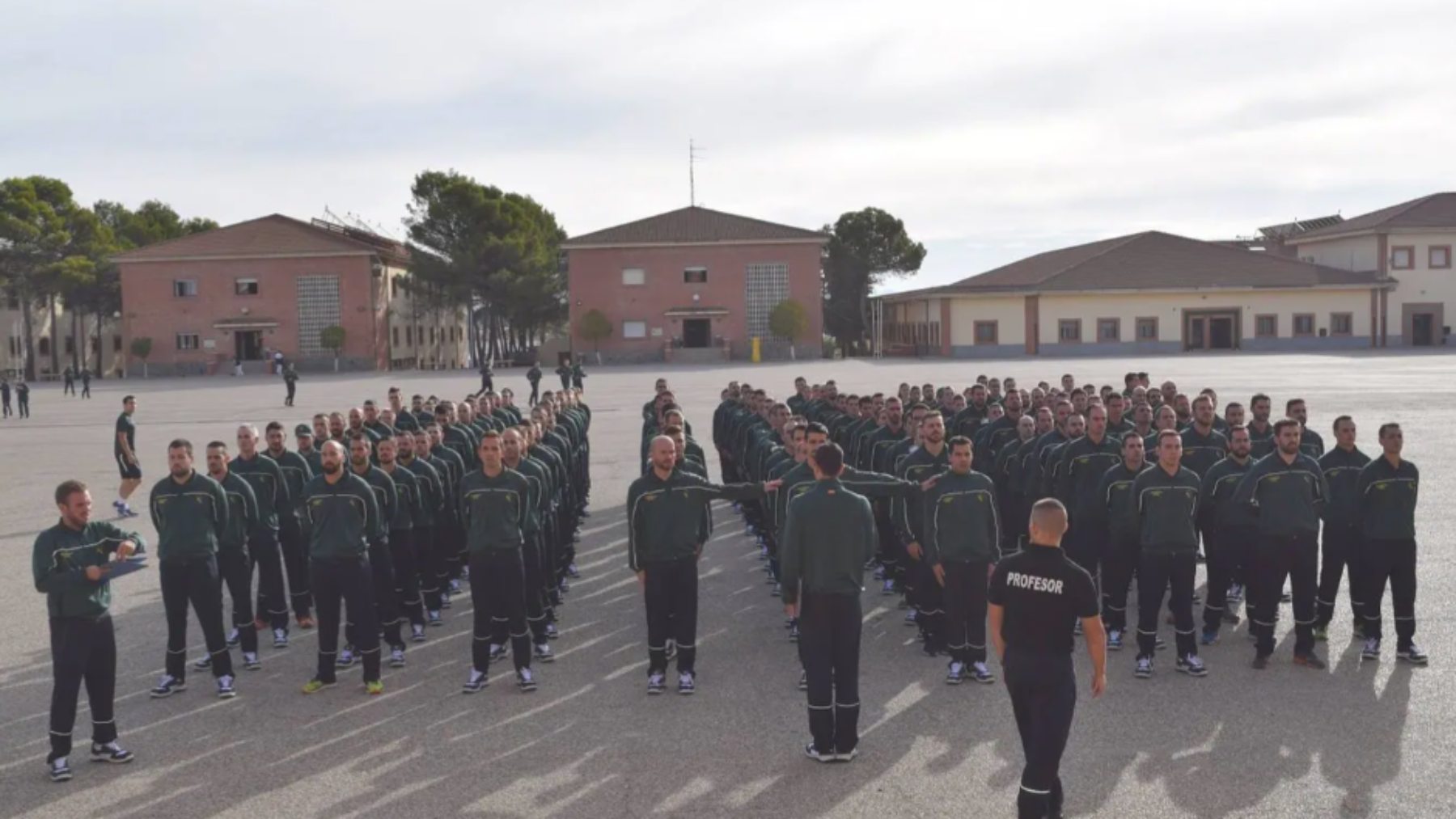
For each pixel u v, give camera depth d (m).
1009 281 85.12
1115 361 68.12
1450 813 7.06
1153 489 9.95
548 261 86.12
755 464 15.45
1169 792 7.46
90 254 82.88
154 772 8.26
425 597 12.62
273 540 11.84
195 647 11.78
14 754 8.73
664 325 81.62
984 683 9.92
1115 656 10.63
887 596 13.30
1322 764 7.87
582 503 18.73
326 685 10.27
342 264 80.38
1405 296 80.81
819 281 81.38
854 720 8.15
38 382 75.69
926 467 11.09
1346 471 10.84
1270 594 10.05
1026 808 6.65
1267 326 80.44
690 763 8.20
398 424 18.83
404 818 7.34
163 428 38.22
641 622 12.40
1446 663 10.12
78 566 8.22
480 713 9.44
